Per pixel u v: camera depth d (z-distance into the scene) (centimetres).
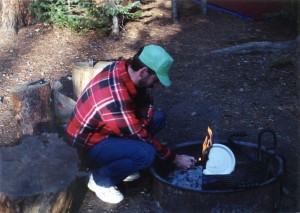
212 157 289
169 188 278
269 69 497
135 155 281
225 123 400
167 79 267
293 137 376
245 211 271
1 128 397
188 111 421
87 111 280
